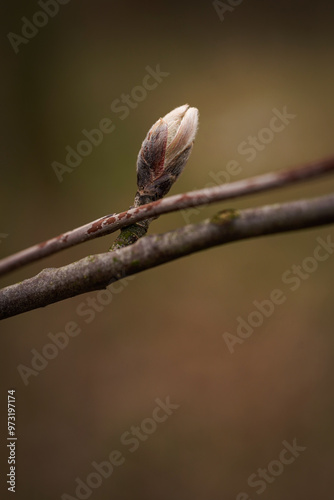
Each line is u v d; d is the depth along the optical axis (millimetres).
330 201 152
